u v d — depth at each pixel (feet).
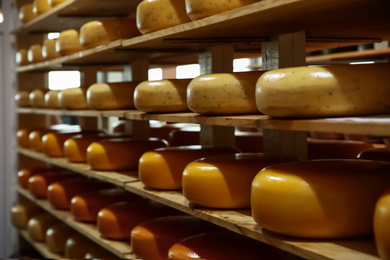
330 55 11.02
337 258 4.18
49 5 12.32
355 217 4.59
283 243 4.72
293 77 4.55
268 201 4.81
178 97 7.19
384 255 3.88
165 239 7.33
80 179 11.71
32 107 14.46
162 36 6.87
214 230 7.42
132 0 9.78
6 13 16.08
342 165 4.99
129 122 11.42
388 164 5.12
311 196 4.60
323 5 4.83
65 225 11.87
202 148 7.71
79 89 10.48
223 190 5.95
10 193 16.47
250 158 6.28
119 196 10.05
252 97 5.83
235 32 6.55
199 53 8.68
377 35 7.21
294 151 6.97
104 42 9.01
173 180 7.29
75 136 11.26
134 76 10.93
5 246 16.63
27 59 14.34
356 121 3.95
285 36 6.86
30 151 13.92
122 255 8.13
